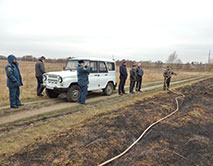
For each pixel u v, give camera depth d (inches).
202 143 138.3
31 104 253.8
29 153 112.3
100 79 316.2
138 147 130.1
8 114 203.6
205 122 189.8
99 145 125.5
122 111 213.3
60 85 258.7
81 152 114.7
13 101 230.1
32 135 144.3
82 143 126.8
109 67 341.4
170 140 142.4
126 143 135.7
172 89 431.2
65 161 103.8
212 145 136.5
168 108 241.9
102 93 366.6
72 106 246.5
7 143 129.2
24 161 103.5
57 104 257.9
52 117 194.9
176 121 189.9
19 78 237.9
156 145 132.9
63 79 257.3
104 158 112.8
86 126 160.4
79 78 257.4
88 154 113.5
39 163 101.5
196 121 191.0
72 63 307.7
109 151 120.9
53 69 967.0
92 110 225.6
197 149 128.8
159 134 153.8
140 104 257.8
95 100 292.5
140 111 215.5
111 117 185.9
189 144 135.8
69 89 267.3
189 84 564.1
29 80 536.1
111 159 110.7
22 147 121.6
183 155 119.7
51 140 131.1
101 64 320.8
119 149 125.9
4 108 229.0
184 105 269.0
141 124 175.3
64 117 194.9
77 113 211.3
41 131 153.0
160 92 387.2
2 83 449.1
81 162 104.5
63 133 144.5
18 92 240.4
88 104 261.6
